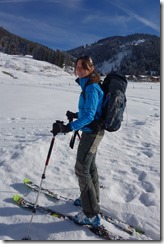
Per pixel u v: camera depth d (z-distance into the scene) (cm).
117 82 353
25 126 984
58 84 4469
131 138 852
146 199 464
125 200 471
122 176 552
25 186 475
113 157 670
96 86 339
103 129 363
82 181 365
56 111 1355
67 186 491
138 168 605
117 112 347
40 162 575
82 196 369
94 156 397
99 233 362
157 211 420
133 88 4081
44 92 2216
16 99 1664
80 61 343
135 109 1605
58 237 356
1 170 527
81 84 352
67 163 592
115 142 789
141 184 523
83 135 362
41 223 380
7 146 675
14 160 564
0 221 382
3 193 450
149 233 379
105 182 508
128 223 399
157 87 4597
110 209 421
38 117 1190
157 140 872
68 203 433
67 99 1866
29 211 405
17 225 375
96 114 352
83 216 371
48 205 426
